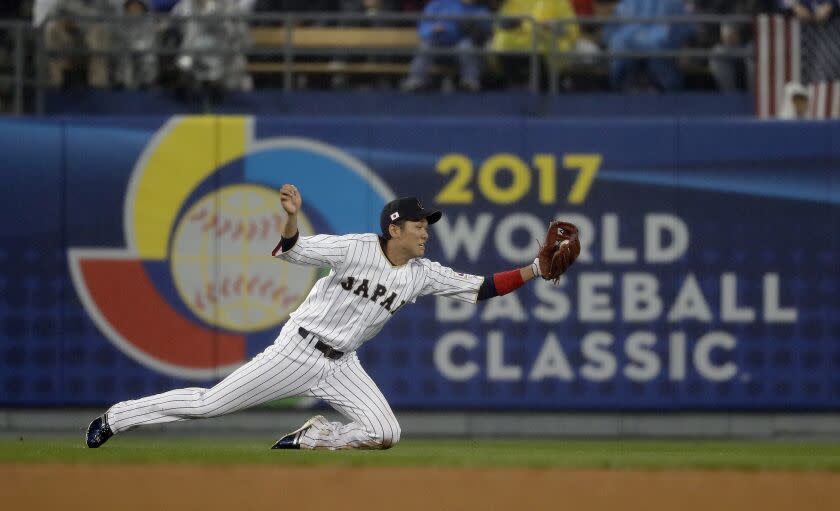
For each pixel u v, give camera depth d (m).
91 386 42.62
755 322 42.44
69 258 42.53
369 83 49.31
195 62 48.22
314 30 49.66
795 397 42.41
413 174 42.38
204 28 48.50
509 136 42.34
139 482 22.41
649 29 49.31
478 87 48.62
